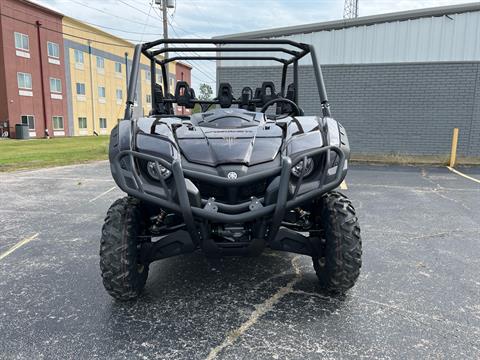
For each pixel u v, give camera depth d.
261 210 2.31
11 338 2.29
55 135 32.56
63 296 2.83
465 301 2.74
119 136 2.63
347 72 11.12
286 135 2.74
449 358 2.10
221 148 2.54
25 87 29.36
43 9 30.75
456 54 10.66
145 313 2.58
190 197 2.32
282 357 2.11
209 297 2.80
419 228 4.53
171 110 4.35
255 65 11.59
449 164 10.16
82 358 2.11
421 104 10.81
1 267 3.39
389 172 8.99
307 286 2.97
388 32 11.01
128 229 2.57
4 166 10.45
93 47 37.53
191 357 2.11
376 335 2.31
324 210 2.70
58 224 4.77
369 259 3.54
